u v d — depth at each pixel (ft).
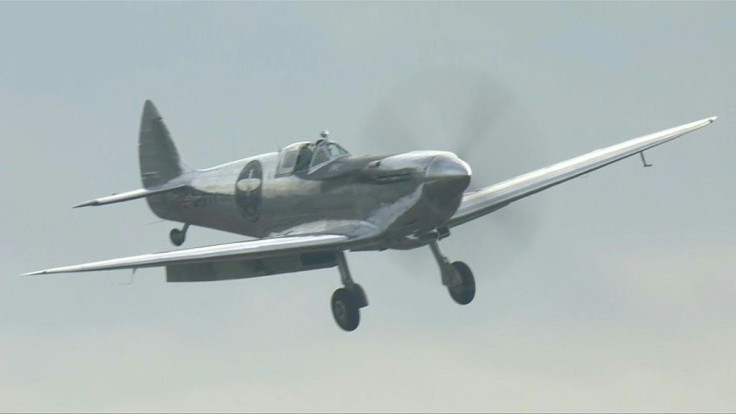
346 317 223.10
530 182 239.09
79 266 203.10
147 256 212.43
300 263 228.84
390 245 228.43
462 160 223.71
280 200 247.70
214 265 224.94
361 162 228.43
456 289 230.89
